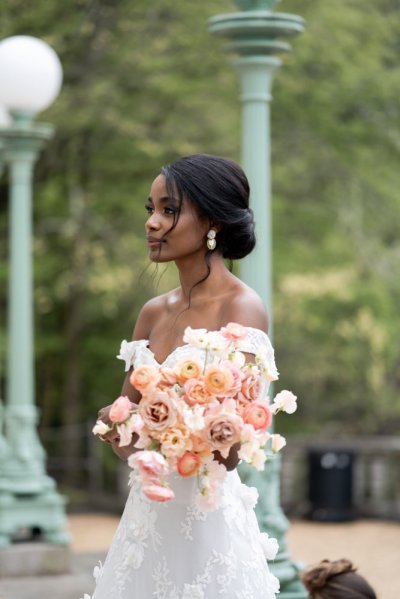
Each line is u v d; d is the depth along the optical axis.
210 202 3.50
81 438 18.53
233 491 3.58
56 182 16.59
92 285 17.66
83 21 15.41
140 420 3.32
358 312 17.23
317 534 13.28
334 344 18.25
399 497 14.39
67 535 9.70
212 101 15.40
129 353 3.76
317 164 16.30
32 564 9.55
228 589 3.49
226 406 3.31
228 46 6.29
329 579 4.51
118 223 16.70
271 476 6.22
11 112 9.60
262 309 3.57
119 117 15.41
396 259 17.02
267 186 6.25
